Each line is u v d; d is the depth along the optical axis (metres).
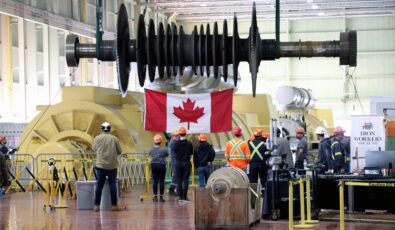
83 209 16.50
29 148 24.03
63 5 31.50
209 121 14.55
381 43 43.59
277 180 14.05
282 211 14.08
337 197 14.67
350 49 9.38
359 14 42.53
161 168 18.20
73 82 32.94
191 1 38.50
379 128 17.28
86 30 33.31
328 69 44.19
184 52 9.52
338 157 15.52
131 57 9.71
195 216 12.79
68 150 22.30
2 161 17.77
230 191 12.60
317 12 42.06
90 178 20.73
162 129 14.62
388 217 14.41
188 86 20.00
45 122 24.12
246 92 44.88
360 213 15.26
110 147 15.93
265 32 44.16
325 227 12.90
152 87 19.70
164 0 38.78
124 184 21.97
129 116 25.02
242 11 41.34
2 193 20.86
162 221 13.99
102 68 36.31
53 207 16.69
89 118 23.92
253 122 30.22
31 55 29.34
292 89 28.70
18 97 28.78
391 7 41.31
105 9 35.78
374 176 13.41
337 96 44.03
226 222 12.66
